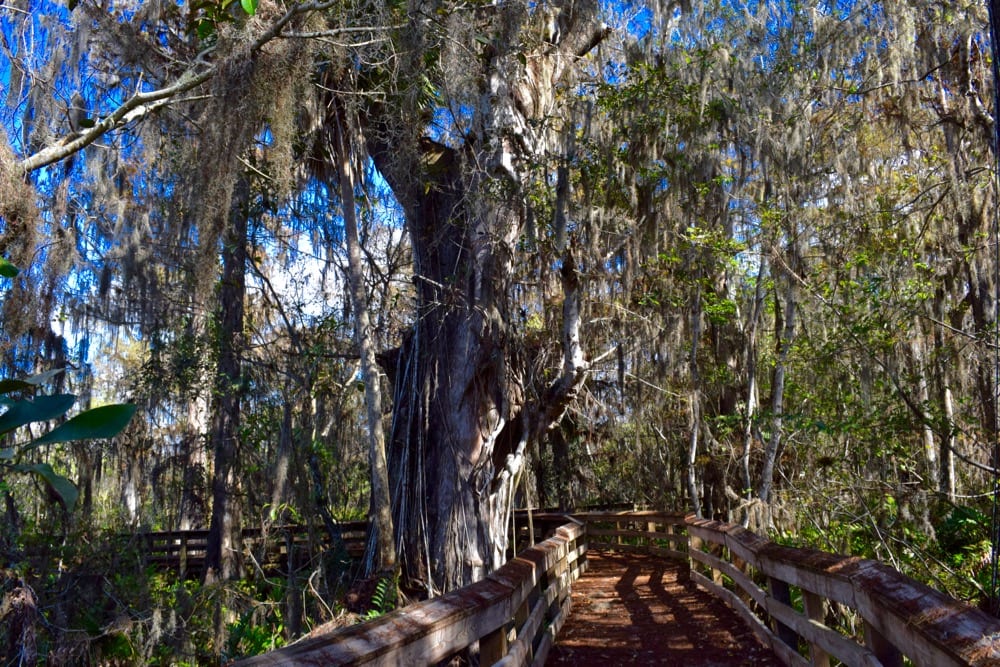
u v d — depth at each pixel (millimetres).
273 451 15891
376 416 12070
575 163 12734
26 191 4215
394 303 16141
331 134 12516
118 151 11609
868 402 10734
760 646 6914
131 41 8492
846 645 4148
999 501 3904
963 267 11977
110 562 11570
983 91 11055
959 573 9250
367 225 15273
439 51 10141
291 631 12242
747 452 14945
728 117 13812
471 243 13266
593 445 19781
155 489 17484
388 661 3035
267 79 6738
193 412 18922
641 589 11078
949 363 11180
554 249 12914
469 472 13039
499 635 4789
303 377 15602
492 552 12969
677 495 18828
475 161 12625
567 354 13219
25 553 10188
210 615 12617
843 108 14039
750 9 14641
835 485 11570
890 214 12062
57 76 8461
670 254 14594
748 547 7031
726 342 16703
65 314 13398
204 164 6555
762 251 12938
